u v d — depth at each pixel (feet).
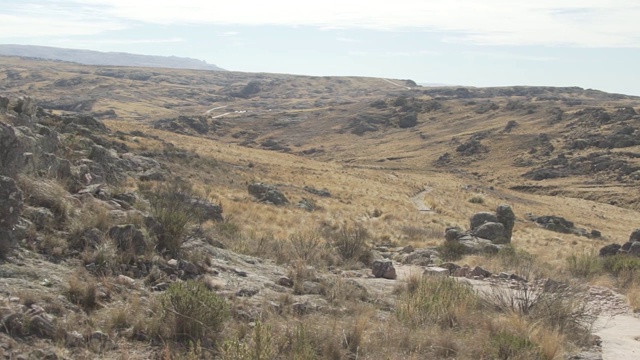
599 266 59.57
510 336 26.45
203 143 272.31
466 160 504.43
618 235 213.25
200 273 34.37
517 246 106.42
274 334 24.12
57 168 41.68
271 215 101.30
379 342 25.71
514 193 343.05
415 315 30.42
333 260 54.49
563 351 27.02
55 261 28.40
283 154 319.27
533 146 509.35
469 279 50.70
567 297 36.37
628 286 50.57
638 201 339.36
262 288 33.94
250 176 174.91
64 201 34.32
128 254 31.17
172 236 35.86
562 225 190.39
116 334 22.41
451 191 278.05
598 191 370.94
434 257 70.54
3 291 22.88
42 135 53.93
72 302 24.17
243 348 21.42
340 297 33.91
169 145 181.98
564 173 430.20
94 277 27.68
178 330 23.47
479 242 80.12
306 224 100.12
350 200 171.94
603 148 476.13
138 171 105.19
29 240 29.40
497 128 590.14
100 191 41.78
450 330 27.99
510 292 39.47
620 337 32.96
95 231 31.81
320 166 283.38
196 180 135.03
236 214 92.73
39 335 20.34
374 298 36.24
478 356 25.45
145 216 36.37
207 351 22.49
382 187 232.53
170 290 25.22
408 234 110.63
